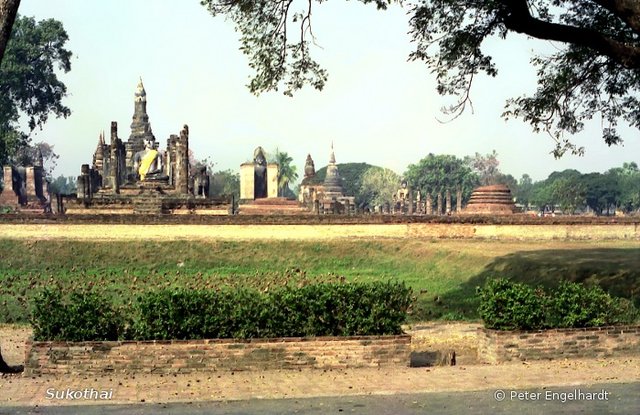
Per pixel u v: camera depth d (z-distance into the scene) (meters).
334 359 14.17
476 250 35.81
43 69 75.06
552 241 42.28
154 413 10.85
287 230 39.53
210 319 14.12
